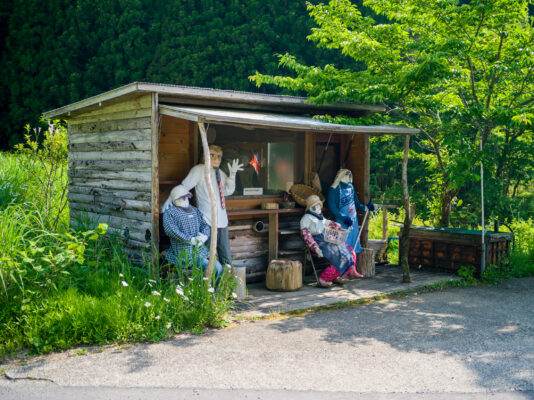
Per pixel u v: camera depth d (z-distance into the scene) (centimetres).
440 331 551
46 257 542
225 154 770
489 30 866
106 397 385
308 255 836
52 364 446
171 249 644
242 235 788
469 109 786
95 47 2488
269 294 708
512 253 943
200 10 2406
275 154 830
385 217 990
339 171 835
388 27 852
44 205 897
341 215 813
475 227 1366
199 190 689
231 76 2166
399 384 412
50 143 1198
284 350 487
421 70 724
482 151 816
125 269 627
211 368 441
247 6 2295
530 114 727
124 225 706
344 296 697
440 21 833
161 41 2330
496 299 701
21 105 2478
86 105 740
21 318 502
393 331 550
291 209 818
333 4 915
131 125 688
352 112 910
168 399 382
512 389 405
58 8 2534
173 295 566
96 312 514
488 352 487
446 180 968
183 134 718
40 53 2481
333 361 460
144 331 519
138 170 674
